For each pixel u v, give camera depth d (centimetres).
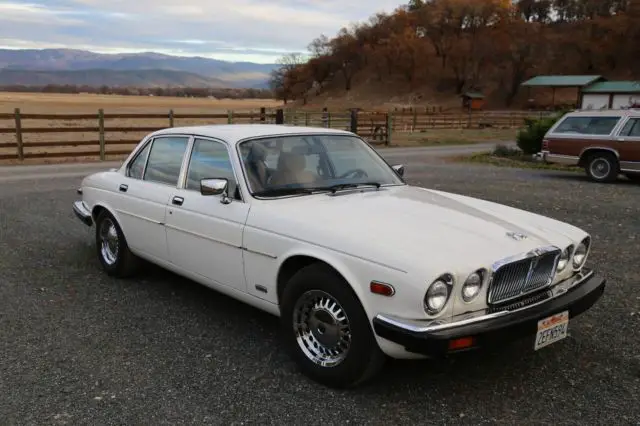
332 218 378
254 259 405
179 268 489
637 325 463
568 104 8612
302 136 484
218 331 454
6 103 10156
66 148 2269
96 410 335
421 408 340
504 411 338
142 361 399
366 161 499
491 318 326
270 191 425
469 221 385
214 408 338
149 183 529
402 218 381
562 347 424
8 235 766
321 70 14375
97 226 601
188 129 508
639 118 1338
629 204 1044
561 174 1560
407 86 12656
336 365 355
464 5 11494
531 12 13675
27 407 337
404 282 314
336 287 347
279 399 349
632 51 10100
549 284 368
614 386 367
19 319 473
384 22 13825
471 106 8006
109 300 522
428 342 305
